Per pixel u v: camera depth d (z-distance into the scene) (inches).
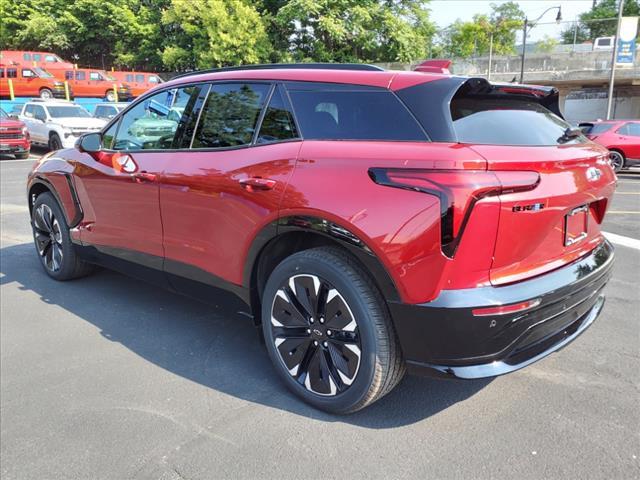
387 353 97.7
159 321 157.4
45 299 175.0
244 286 119.4
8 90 1082.1
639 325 154.0
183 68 1530.5
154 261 143.1
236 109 123.6
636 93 1573.6
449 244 86.7
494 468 91.3
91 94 1224.2
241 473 90.9
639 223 314.7
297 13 1257.4
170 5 1617.9
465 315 88.3
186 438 101.0
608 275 116.2
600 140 638.5
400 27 1341.0
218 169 120.0
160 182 134.6
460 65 1542.8
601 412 108.2
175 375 125.3
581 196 101.9
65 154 177.3
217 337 146.6
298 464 93.0
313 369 108.3
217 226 121.4
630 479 88.3
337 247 103.9
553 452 95.3
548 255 100.4
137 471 91.9
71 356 135.1
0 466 93.9
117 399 114.9
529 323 93.0
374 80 105.8
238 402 113.3
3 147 636.1
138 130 149.9
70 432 103.3
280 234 107.5
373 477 89.4
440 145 92.0
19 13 1662.2
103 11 1627.7
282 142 111.5
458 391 117.3
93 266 193.2
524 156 91.5
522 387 118.6
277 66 124.1
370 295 97.6
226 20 1284.4
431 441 99.0
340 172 98.5
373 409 110.2
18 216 311.6
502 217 87.7
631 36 964.0
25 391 118.4
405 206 90.0
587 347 139.4
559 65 1433.3
